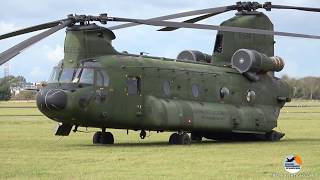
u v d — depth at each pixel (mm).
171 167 47719
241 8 85500
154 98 71812
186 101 75500
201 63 81750
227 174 43875
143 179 41094
